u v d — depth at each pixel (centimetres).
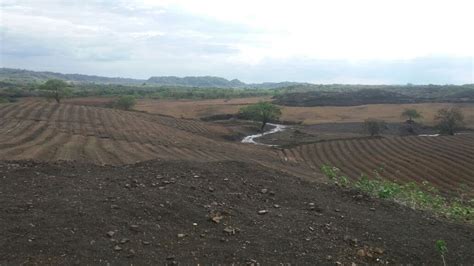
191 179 1042
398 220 927
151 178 1033
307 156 5909
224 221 823
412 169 4859
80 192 898
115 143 4778
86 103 11512
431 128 9544
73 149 3922
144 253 675
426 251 784
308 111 12712
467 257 779
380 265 727
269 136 8525
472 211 1146
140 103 13475
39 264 617
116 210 811
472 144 6084
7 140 4272
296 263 693
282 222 850
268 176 1152
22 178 985
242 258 689
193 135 7056
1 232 691
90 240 693
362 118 11262
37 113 7050
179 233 755
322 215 913
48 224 729
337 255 736
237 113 11125
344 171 4928
